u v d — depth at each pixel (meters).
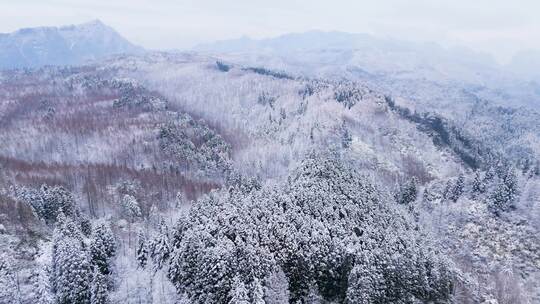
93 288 77.75
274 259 80.06
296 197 101.69
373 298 75.69
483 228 121.69
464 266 107.69
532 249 111.50
